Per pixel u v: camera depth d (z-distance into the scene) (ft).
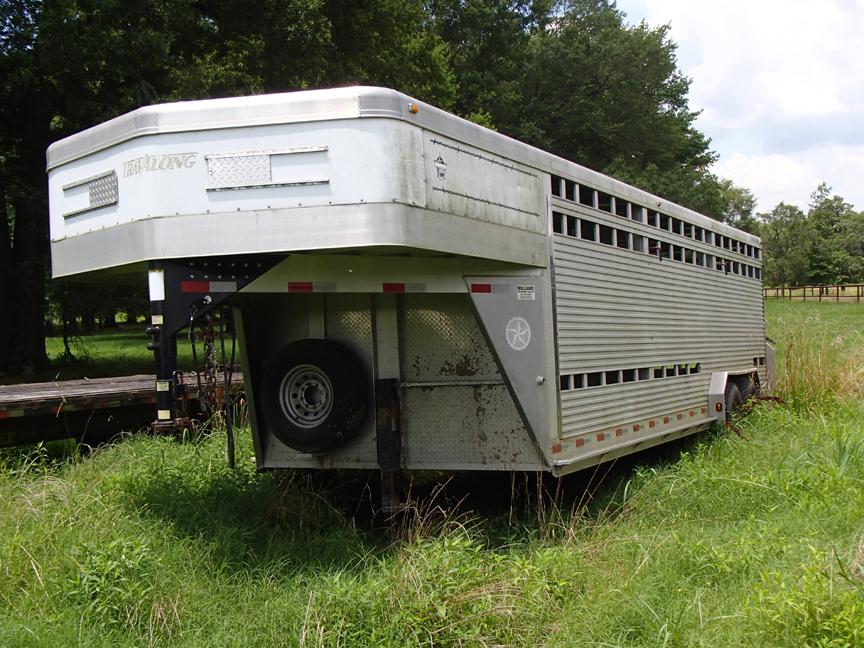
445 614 14.94
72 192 20.15
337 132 17.19
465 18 125.39
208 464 26.53
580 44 130.41
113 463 27.66
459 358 22.04
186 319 18.03
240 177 17.53
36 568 17.43
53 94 59.36
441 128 18.62
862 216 290.15
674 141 139.64
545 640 15.10
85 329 122.01
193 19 61.46
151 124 17.97
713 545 19.07
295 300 23.40
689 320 33.22
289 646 15.19
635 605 15.66
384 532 21.43
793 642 13.93
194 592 17.16
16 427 29.99
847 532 19.81
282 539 20.71
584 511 23.25
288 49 62.28
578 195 24.58
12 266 68.18
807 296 156.97
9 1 54.54
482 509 24.00
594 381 24.79
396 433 21.93
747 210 290.97
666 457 31.96
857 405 38.58
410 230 17.33
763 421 34.76
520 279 21.50
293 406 22.13
